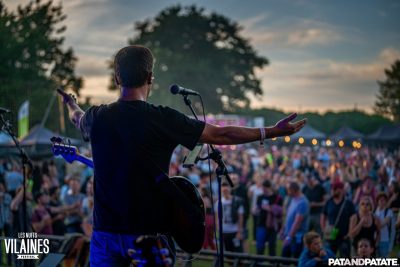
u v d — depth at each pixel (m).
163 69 69.94
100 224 2.79
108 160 2.75
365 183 12.07
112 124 2.75
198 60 73.00
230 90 74.44
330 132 74.19
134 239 2.73
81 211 10.02
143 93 2.84
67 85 44.03
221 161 3.88
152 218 2.74
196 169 17.75
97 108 2.88
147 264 2.74
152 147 2.72
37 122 37.31
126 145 2.71
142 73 2.81
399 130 38.72
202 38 75.31
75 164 18.84
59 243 7.37
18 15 37.91
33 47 37.25
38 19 38.50
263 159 26.78
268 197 10.86
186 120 2.75
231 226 10.24
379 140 39.62
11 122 5.04
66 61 43.88
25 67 37.09
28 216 9.40
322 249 7.35
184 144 2.74
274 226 10.81
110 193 2.75
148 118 2.72
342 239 9.58
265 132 2.79
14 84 34.78
